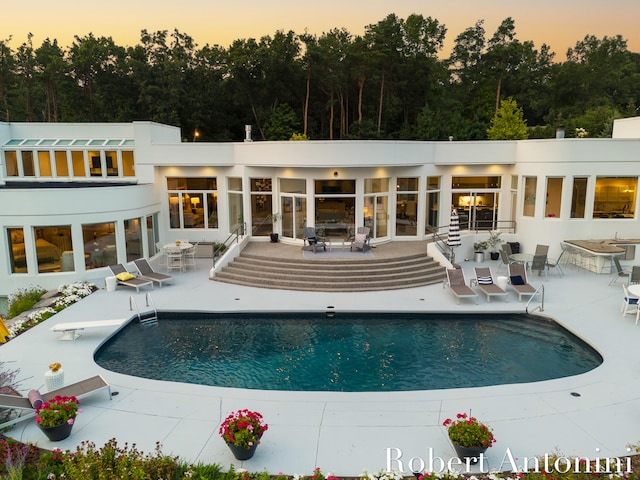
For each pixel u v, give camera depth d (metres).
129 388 10.38
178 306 16.11
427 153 23.19
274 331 14.61
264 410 9.35
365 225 22.83
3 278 18.67
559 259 21.00
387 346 13.31
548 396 9.80
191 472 6.96
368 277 18.69
